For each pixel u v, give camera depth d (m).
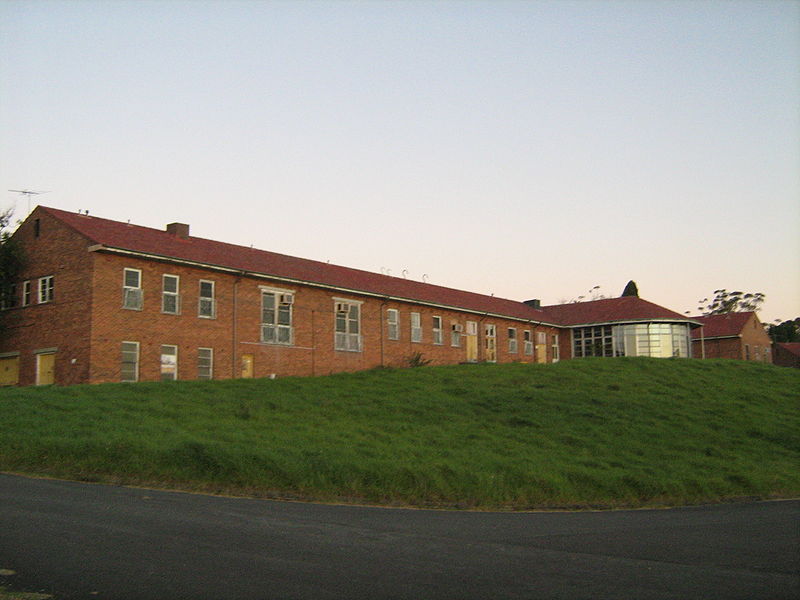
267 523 11.38
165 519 11.16
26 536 9.57
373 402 27.00
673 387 34.59
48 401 22.16
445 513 14.30
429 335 48.28
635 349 57.72
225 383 28.75
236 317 36.44
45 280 33.12
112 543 9.36
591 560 9.58
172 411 22.06
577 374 35.97
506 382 32.97
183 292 34.25
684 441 24.88
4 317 34.12
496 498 16.41
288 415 23.42
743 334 70.00
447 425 24.23
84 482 15.03
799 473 22.11
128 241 32.97
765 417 29.91
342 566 8.69
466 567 8.90
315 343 40.34
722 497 18.69
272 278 37.94
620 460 21.52
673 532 12.35
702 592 7.96
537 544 10.76
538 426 25.14
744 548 10.77
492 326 54.22
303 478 15.84
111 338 31.11
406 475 16.59
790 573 8.98
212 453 16.28
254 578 8.01
